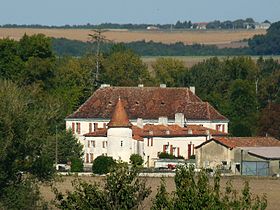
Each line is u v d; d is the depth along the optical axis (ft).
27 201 524.93
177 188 351.87
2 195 521.24
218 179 354.95
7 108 542.98
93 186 374.43
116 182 373.40
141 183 379.55
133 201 373.61
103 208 371.15
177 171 358.64
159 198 355.56
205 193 347.36
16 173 531.91
